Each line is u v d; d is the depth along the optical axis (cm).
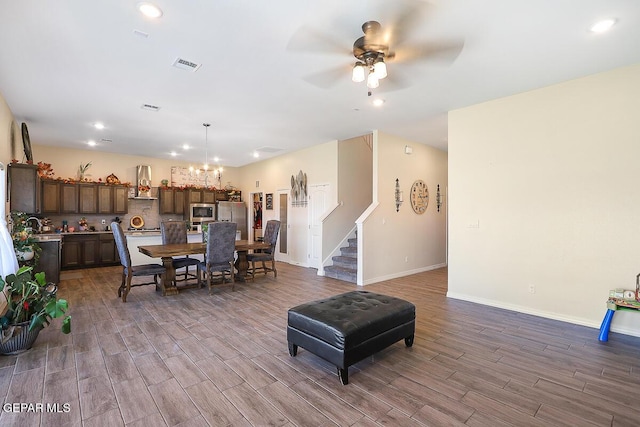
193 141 644
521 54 289
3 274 339
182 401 204
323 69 319
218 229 473
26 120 492
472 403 203
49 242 508
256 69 319
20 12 227
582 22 239
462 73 329
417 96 395
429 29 248
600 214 335
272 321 354
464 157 438
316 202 702
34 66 312
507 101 398
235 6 221
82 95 388
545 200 371
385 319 258
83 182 710
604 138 331
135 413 190
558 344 294
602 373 241
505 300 403
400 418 188
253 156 820
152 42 269
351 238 683
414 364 256
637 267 314
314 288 511
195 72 326
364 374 240
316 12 228
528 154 382
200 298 448
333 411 195
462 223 442
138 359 260
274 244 602
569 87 351
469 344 294
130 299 440
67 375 233
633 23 239
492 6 220
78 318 359
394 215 603
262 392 215
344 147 671
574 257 351
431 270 683
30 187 466
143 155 805
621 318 323
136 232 696
